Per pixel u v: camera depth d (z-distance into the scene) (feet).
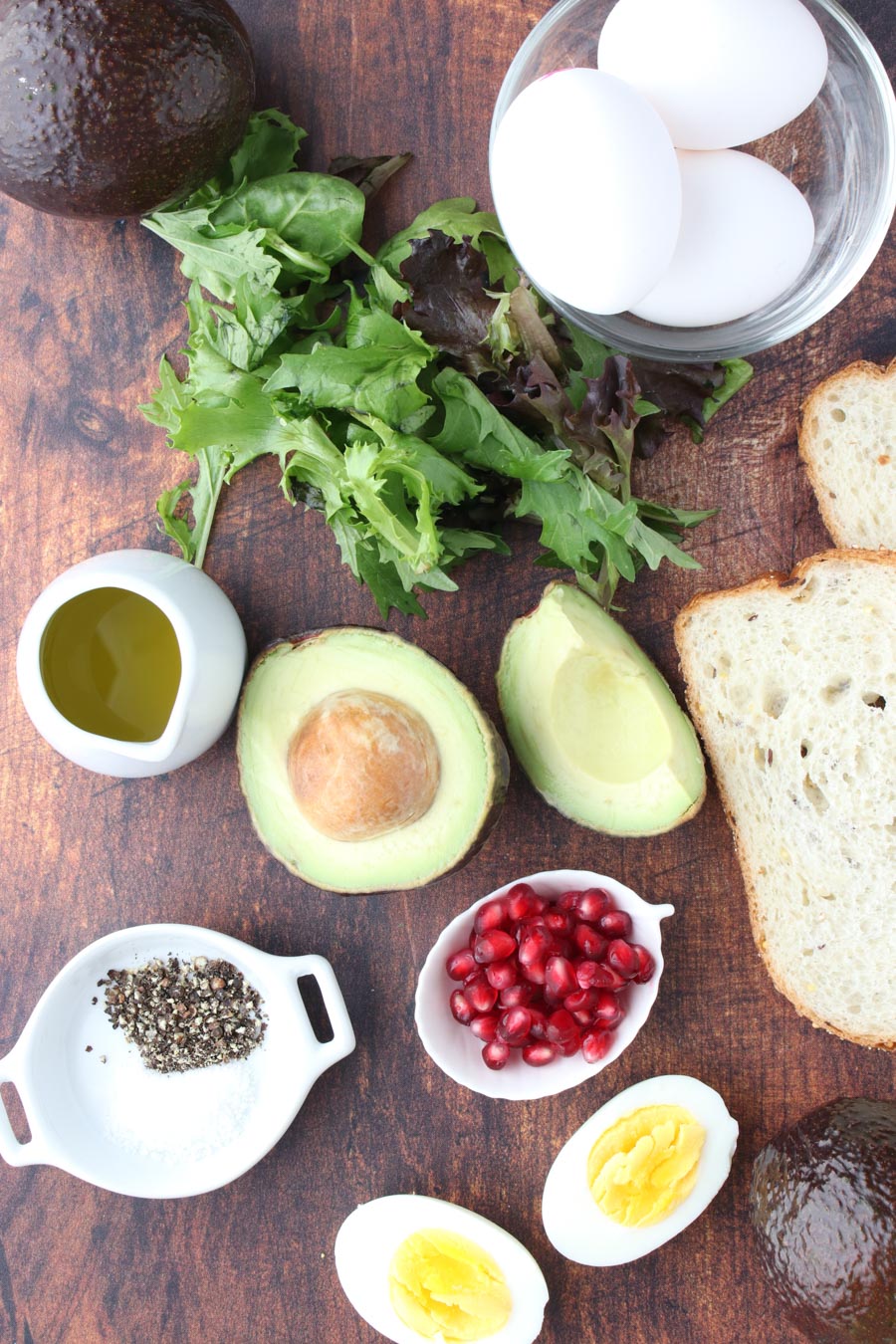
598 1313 1.69
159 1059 1.71
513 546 1.70
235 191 1.61
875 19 1.65
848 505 1.65
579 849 1.70
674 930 1.69
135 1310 1.73
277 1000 1.66
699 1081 1.66
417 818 1.59
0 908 1.74
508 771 1.60
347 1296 1.69
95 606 1.61
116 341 1.73
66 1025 1.71
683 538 1.69
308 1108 1.72
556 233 1.45
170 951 1.72
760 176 1.50
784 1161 1.60
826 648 1.59
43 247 1.73
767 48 1.44
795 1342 1.67
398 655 1.59
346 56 1.69
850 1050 1.68
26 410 1.74
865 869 1.60
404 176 1.69
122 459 1.73
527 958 1.61
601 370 1.62
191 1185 1.66
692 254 1.50
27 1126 1.75
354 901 1.71
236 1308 1.72
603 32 1.50
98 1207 1.73
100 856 1.73
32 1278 1.73
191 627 1.58
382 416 1.55
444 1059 1.63
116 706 1.62
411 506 1.64
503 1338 1.65
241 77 1.56
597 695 1.65
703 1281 1.68
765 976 1.68
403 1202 1.67
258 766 1.62
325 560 1.71
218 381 1.58
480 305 1.57
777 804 1.63
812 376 1.68
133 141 1.53
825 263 1.59
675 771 1.58
